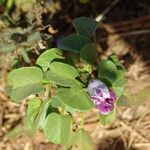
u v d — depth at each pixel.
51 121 0.18
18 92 0.18
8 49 0.21
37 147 0.27
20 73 0.18
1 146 0.27
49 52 0.18
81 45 0.18
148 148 0.27
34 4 0.23
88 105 0.17
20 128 0.27
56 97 0.18
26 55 0.21
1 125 0.27
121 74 0.18
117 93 0.18
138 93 0.21
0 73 0.24
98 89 0.17
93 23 0.19
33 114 0.19
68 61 0.18
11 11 0.26
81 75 0.18
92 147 0.19
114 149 0.27
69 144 0.18
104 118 0.18
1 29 0.22
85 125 0.27
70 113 0.19
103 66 0.17
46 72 0.18
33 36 0.20
